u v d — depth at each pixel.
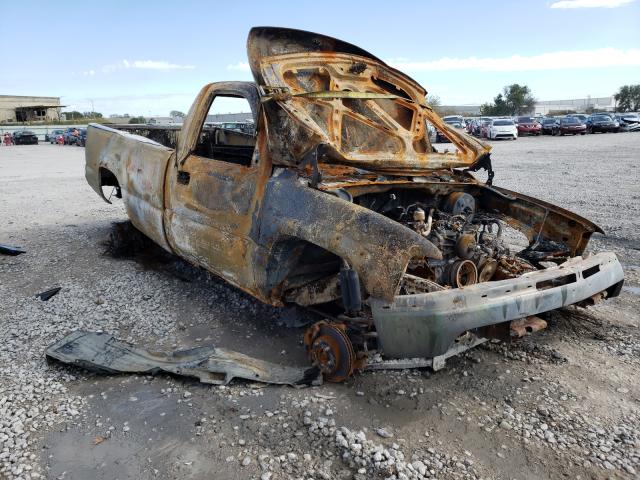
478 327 3.12
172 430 2.90
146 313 4.54
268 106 3.57
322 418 2.96
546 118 37.38
